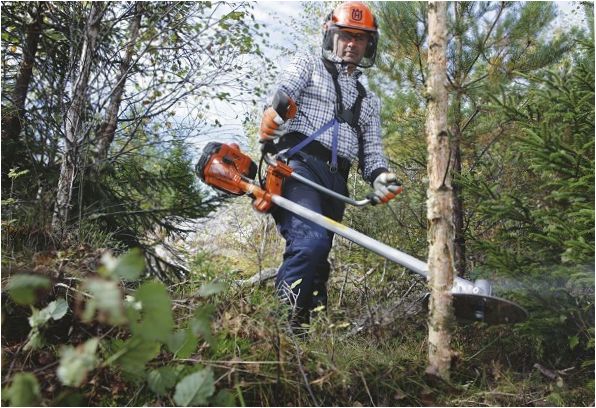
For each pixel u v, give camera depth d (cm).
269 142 299
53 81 372
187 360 214
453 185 340
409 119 403
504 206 280
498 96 335
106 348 220
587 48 292
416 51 396
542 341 280
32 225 314
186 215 412
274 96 288
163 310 152
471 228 359
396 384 236
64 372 142
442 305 240
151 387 182
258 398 216
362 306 333
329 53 317
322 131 308
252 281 339
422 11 387
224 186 304
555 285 271
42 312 211
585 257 242
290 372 223
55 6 377
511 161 338
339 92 314
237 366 221
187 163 414
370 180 324
